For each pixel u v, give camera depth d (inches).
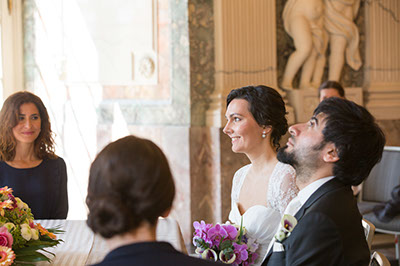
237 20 197.0
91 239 100.0
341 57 209.2
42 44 237.6
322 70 208.5
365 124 64.4
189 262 42.4
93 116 229.1
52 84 237.0
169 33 206.1
